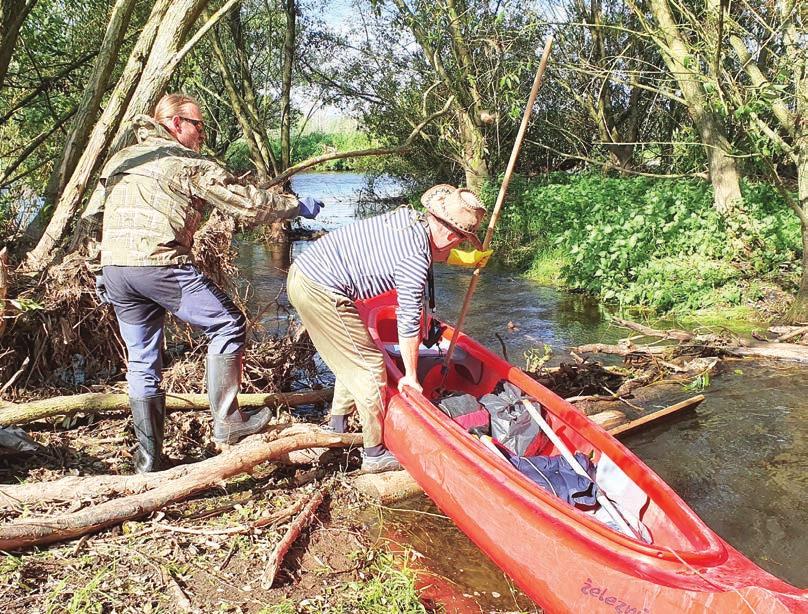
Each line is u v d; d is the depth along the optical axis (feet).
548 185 47.50
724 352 22.76
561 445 12.34
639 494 11.05
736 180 32.63
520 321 27.58
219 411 13.70
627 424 17.15
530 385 13.73
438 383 15.42
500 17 31.96
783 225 30.71
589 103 49.98
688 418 18.12
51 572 10.40
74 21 32.53
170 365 18.11
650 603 8.46
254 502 13.01
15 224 23.88
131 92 19.67
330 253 12.60
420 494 14.05
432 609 10.64
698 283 29.17
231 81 53.83
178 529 11.69
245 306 19.48
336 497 13.67
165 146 12.77
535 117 56.54
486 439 12.60
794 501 14.08
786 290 28.66
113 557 10.89
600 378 20.72
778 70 24.44
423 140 57.93
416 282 12.12
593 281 32.14
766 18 27.12
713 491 14.48
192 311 12.98
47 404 14.38
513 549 10.09
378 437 13.71
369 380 13.25
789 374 21.17
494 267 39.24
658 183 39.65
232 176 12.89
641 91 54.60
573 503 11.43
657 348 23.00
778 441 16.72
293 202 13.29
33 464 13.48
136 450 14.29
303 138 96.89
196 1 19.35
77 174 19.10
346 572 11.28
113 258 12.46
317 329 13.08
